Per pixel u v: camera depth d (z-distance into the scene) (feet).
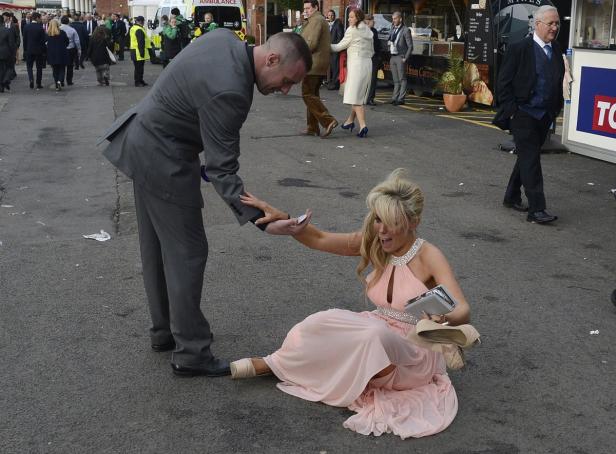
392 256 12.55
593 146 33.12
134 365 14.14
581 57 33.09
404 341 12.20
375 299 12.78
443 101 55.36
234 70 11.93
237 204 12.25
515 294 17.78
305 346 12.62
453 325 11.79
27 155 35.58
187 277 13.03
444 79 49.73
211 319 16.19
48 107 53.16
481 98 49.52
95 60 68.54
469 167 31.96
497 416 12.40
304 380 12.92
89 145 38.11
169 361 14.30
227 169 12.16
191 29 76.18
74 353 14.64
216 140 12.04
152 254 13.93
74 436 11.73
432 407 12.21
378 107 51.93
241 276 18.79
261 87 12.34
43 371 13.89
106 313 16.60
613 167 31.81
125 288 18.07
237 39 12.46
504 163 32.81
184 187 12.67
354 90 38.45
